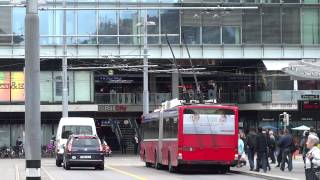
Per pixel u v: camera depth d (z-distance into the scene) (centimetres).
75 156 3384
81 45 6144
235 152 3033
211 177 2819
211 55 6262
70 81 6512
